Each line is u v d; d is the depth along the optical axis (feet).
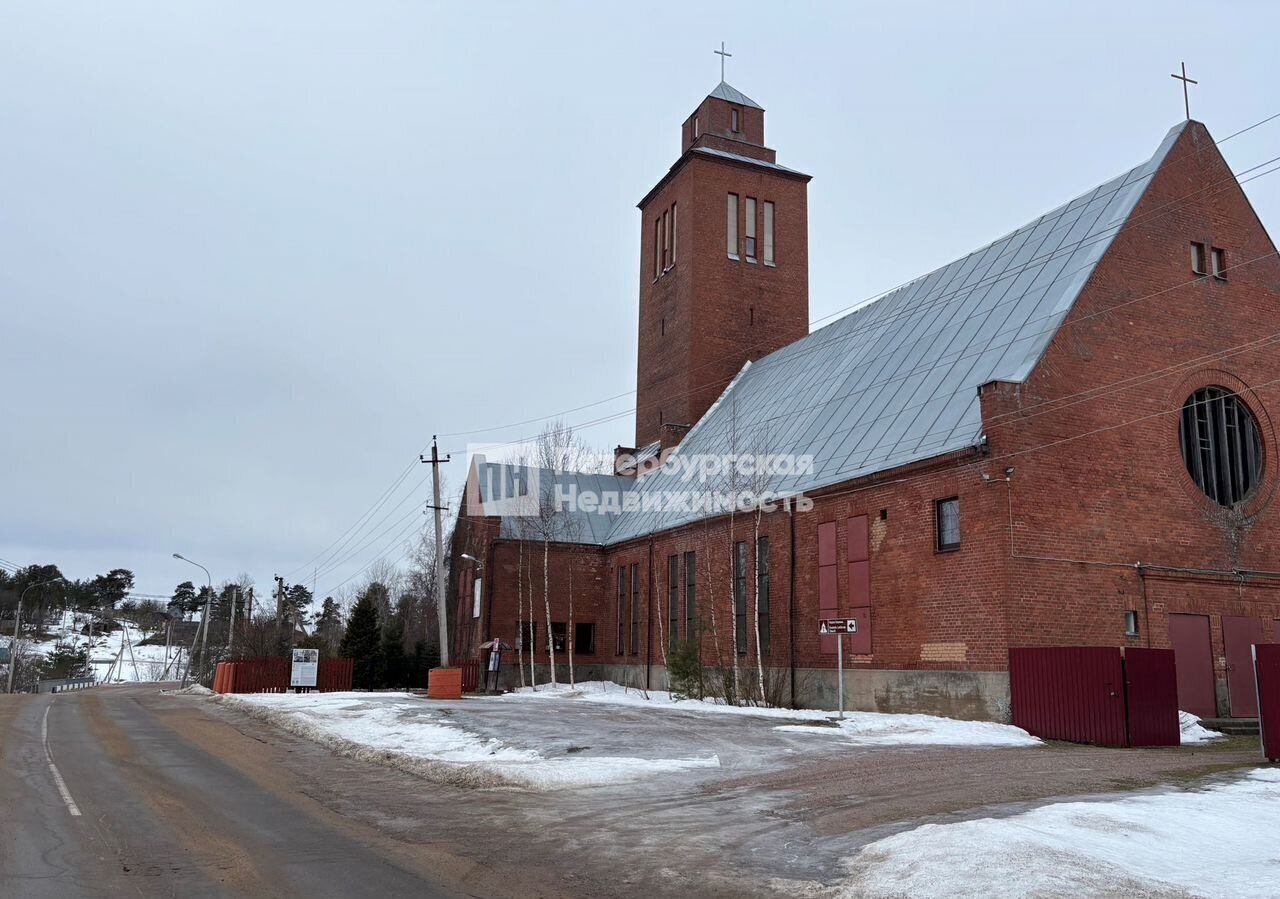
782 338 178.09
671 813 41.96
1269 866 30.89
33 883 28.60
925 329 114.21
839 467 104.37
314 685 140.05
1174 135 98.32
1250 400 95.71
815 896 28.73
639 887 29.71
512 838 36.81
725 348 174.09
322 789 49.65
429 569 239.09
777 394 145.18
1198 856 32.30
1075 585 81.82
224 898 27.43
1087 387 86.63
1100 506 84.84
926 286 124.26
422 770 55.31
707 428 163.53
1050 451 83.30
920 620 87.61
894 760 58.18
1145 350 90.68
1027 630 78.95
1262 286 99.09
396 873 30.94
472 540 168.76
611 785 50.39
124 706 114.73
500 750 63.98
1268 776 50.88
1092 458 85.40
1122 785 47.60
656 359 184.65
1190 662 86.22
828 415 119.55
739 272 177.06
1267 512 94.48
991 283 107.34
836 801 43.98
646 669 144.15
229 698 118.42
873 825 38.11
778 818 40.45
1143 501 87.40
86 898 27.07
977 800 42.96
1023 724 75.51
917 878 29.09
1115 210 95.55
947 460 85.10
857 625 95.96
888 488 93.66
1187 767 55.31
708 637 125.29
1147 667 70.64
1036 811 38.27
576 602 162.71
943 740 69.51
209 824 38.88
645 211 195.83
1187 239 95.55
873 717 81.82
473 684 151.43
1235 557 91.45
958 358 100.27
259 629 219.20
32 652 403.34
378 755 61.57
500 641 148.66
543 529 153.17
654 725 77.97
